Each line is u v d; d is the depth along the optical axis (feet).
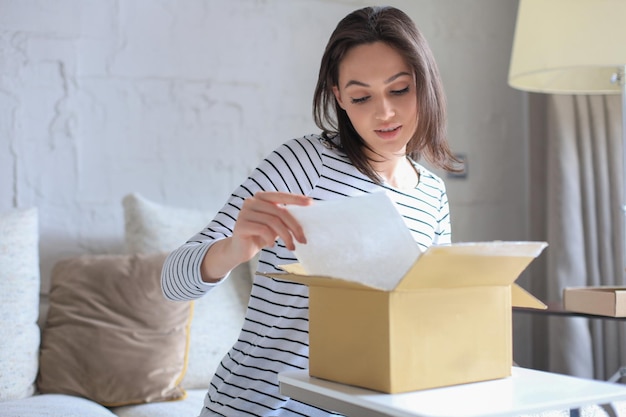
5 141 8.10
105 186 8.47
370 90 3.96
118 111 8.53
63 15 8.31
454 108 10.31
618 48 6.73
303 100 9.38
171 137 8.75
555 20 6.89
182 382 7.61
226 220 4.02
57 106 8.29
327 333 3.37
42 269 8.22
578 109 9.62
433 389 3.13
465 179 10.35
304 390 3.36
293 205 3.33
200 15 8.87
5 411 6.11
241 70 9.07
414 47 3.93
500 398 2.97
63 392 7.09
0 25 8.08
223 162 8.98
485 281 3.26
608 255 9.46
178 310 7.56
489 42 10.55
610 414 4.32
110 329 7.29
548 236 9.84
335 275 3.26
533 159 10.28
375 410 2.94
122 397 7.09
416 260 2.90
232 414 4.17
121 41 8.54
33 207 7.75
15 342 7.04
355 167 4.36
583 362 9.25
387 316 3.04
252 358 4.21
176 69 8.77
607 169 9.52
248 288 8.32
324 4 9.49
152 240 8.00
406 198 4.54
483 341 3.30
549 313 6.21
